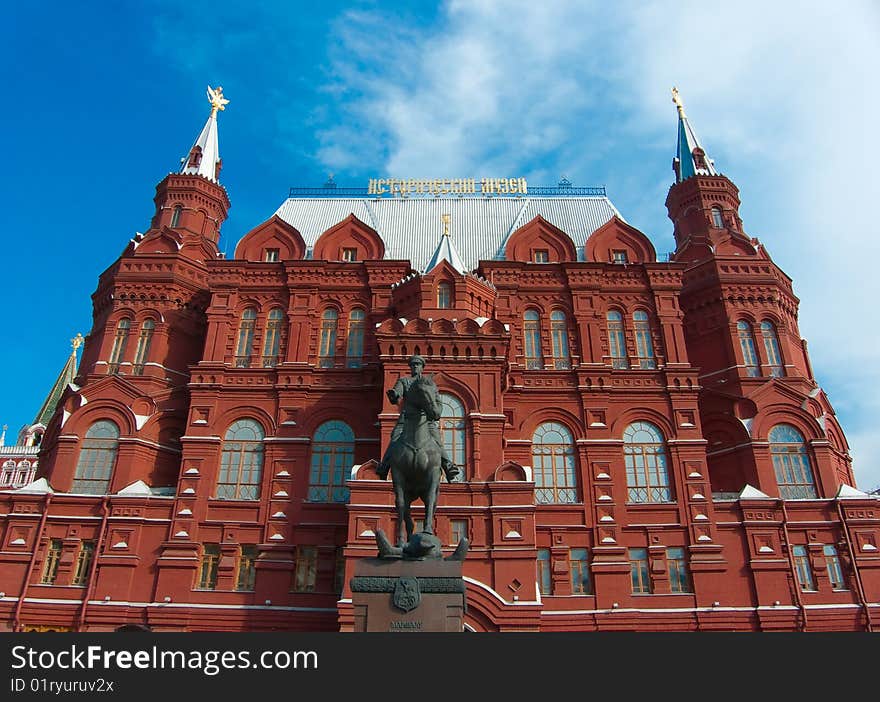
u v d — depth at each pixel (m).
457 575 15.79
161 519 34.56
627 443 37.56
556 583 33.69
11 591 33.00
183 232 46.78
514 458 36.66
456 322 35.81
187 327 42.84
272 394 37.75
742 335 42.78
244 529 34.44
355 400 37.62
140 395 38.31
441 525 31.16
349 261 42.66
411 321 35.34
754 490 36.47
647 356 40.38
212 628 32.16
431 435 17.52
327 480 35.84
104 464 36.81
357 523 30.92
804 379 41.84
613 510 35.38
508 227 48.16
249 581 33.56
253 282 41.50
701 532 35.03
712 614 33.19
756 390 39.66
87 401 37.94
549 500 35.91
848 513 36.09
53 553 34.25
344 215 49.31
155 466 37.53
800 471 37.94
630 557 34.69
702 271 44.91
